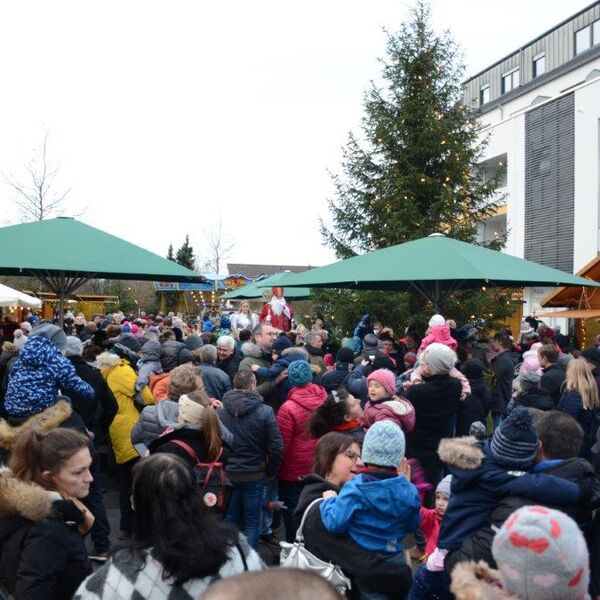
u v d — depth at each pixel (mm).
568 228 27828
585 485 3434
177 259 52406
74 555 2805
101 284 40031
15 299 13930
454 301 15344
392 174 15648
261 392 7340
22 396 4848
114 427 6781
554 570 1851
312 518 3637
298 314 29141
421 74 16156
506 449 3432
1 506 2756
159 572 2416
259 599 1180
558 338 13672
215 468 4410
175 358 7500
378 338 11000
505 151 31812
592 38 31875
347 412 5543
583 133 26953
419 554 6199
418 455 6328
